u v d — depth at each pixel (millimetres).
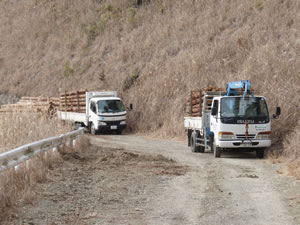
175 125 27000
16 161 9883
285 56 23781
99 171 12602
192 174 12453
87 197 9398
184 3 38281
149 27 39250
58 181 10891
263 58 24844
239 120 16312
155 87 31484
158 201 9086
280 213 7965
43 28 52625
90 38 44812
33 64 49219
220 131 16391
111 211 8297
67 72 43156
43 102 36469
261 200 9039
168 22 37844
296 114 18375
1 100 47438
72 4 52562
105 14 45375
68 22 50438
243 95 16734
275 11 29578
